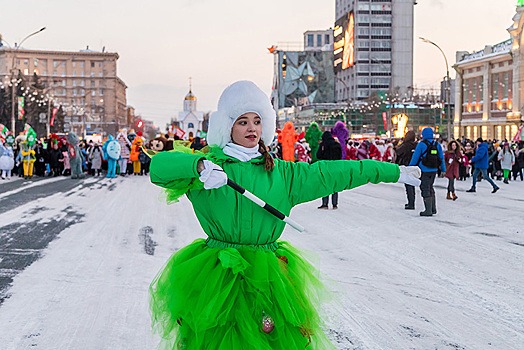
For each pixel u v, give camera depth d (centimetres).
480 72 5888
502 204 1479
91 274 730
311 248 889
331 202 1519
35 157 2708
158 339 500
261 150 338
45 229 1088
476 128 6012
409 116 8681
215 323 302
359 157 2144
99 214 1312
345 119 9619
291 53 14500
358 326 531
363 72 13412
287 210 340
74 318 557
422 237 989
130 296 630
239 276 316
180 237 1001
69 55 15175
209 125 343
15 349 479
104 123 13075
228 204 322
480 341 494
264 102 339
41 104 7919
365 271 739
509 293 639
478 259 813
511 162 2298
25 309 586
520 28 5106
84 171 3075
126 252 869
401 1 13512
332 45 16175
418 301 609
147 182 2388
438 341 494
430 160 1238
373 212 1337
